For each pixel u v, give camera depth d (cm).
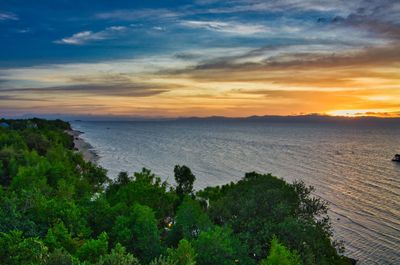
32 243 3002
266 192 4772
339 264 4559
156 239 4134
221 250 3634
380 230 8469
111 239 4281
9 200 4141
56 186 7300
